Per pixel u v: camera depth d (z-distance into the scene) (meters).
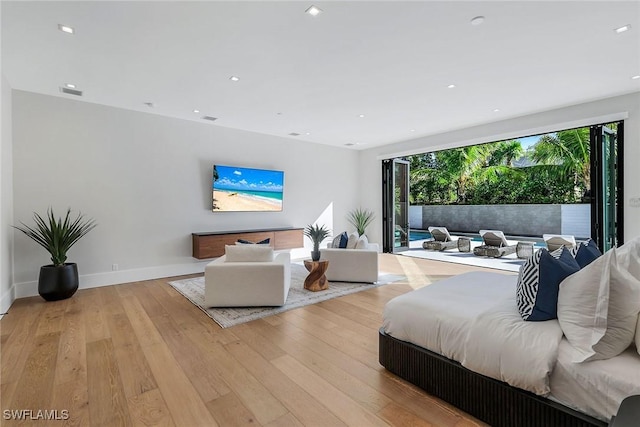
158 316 3.23
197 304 3.61
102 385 1.98
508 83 3.72
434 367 1.85
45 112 4.08
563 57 3.07
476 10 2.33
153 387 1.96
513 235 10.66
